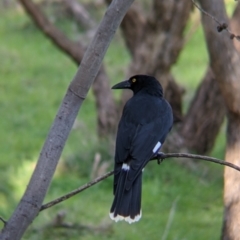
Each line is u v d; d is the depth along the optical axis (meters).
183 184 13.09
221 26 6.59
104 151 13.84
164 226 11.59
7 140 15.38
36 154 14.61
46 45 22.20
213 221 11.73
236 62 8.83
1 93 18.52
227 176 8.95
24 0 13.80
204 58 20.75
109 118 14.63
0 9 25.22
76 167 13.61
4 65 20.53
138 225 11.65
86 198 12.60
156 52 13.45
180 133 14.32
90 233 11.28
